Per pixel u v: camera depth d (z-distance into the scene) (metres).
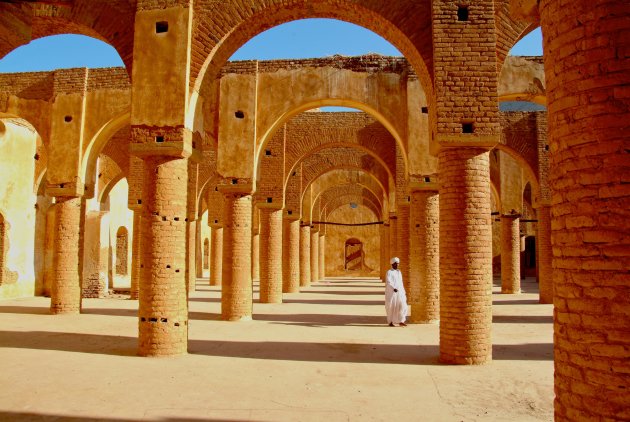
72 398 6.75
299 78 15.39
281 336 11.93
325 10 10.38
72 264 15.70
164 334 9.38
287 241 24.41
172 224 9.52
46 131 16.16
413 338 11.76
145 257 9.49
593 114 4.09
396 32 10.01
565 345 4.23
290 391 7.20
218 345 10.69
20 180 21.08
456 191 9.11
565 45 4.34
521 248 38.25
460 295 8.93
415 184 14.44
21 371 8.24
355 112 20.69
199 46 9.88
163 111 9.51
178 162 9.63
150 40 9.71
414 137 14.66
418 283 14.27
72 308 15.63
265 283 19.69
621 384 3.79
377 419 6.03
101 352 9.82
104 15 10.41
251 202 15.02
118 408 6.35
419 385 7.56
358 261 47.09
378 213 39.00
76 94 16.06
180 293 9.57
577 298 4.12
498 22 9.95
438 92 9.17
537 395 7.03
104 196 25.11
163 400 6.70
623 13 4.03
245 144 14.87
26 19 8.23
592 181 4.06
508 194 24.00
